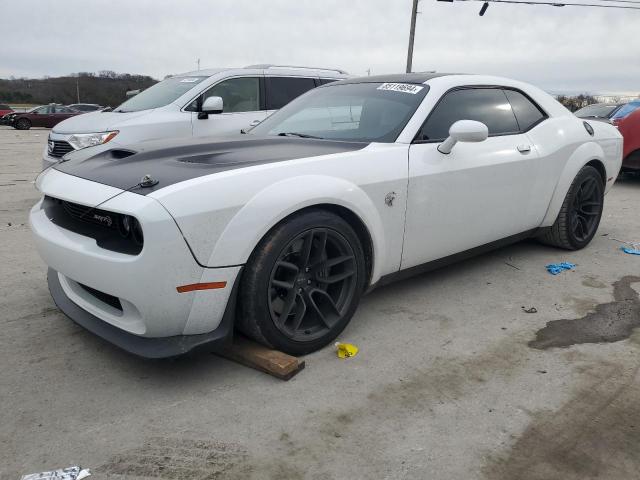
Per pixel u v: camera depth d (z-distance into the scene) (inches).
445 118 135.3
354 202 109.3
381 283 125.1
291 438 85.3
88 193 97.3
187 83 270.7
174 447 83.1
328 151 115.3
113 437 85.4
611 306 137.4
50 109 1115.3
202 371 105.0
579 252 183.5
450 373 104.8
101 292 102.1
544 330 123.7
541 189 159.8
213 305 94.6
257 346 107.3
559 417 90.9
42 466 78.8
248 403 94.5
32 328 123.0
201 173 96.5
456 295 144.0
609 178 189.3
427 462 80.0
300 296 106.7
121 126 239.6
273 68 288.8
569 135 168.7
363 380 102.0
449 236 134.8
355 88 149.9
